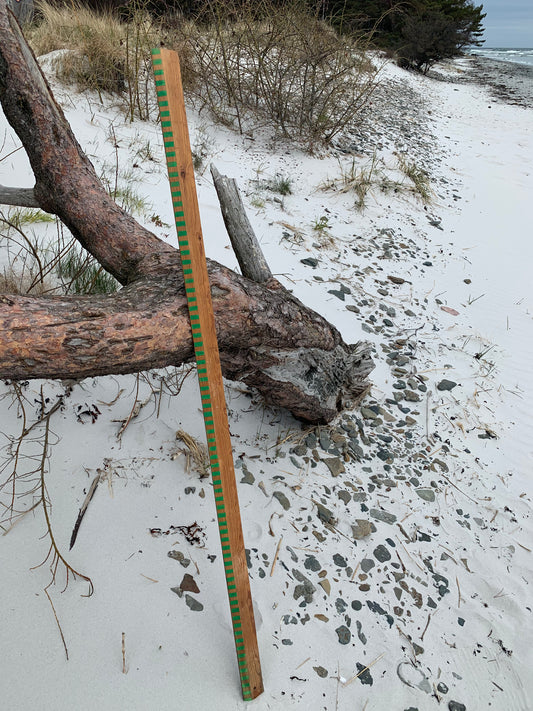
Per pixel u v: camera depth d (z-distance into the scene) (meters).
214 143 6.99
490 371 4.51
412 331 4.77
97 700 1.98
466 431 3.79
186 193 1.94
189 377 3.34
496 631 2.56
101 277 3.64
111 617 2.19
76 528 2.40
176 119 1.86
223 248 4.82
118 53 6.95
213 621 2.28
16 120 2.49
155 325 2.03
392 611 2.54
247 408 3.36
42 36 7.53
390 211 6.96
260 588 2.45
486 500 3.26
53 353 1.85
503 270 6.32
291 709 2.10
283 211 6.05
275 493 2.89
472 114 14.66
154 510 2.59
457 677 2.36
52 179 2.61
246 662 2.04
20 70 2.39
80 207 2.62
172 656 2.14
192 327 2.07
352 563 2.69
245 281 2.51
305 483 3.01
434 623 2.54
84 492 2.57
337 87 7.81
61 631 2.11
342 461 3.22
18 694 1.94
